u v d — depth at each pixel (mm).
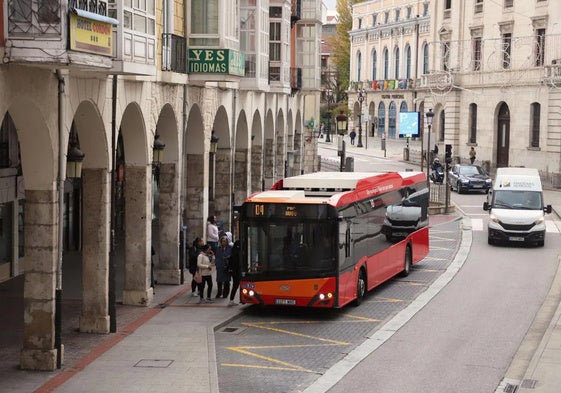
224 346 19656
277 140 43906
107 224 19875
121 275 27000
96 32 15312
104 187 19719
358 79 105188
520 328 21594
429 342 20156
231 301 23719
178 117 25312
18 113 15680
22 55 14188
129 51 19156
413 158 74312
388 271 26641
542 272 29359
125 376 16812
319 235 21891
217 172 31938
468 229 39812
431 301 24781
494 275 28891
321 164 68125
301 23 49406
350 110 98500
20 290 24562
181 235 25969
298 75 45156
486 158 64688
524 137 60375
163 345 19141
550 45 58125
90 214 19812
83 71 17172
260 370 17703
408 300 24922
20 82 14938
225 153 31828
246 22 31969
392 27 95688
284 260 22062
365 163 71062
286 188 24156
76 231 31891
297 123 50656
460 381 17094
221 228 30312
